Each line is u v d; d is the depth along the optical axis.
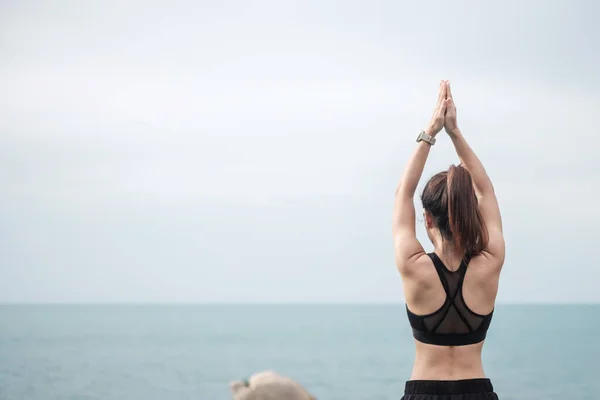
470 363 3.75
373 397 46.00
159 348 88.81
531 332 124.31
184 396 44.16
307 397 2.06
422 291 3.73
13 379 49.44
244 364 67.75
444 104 3.93
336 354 79.88
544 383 45.94
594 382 46.12
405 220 3.86
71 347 88.06
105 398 41.19
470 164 3.98
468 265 3.75
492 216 3.91
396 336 116.44
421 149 3.93
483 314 3.75
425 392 3.72
